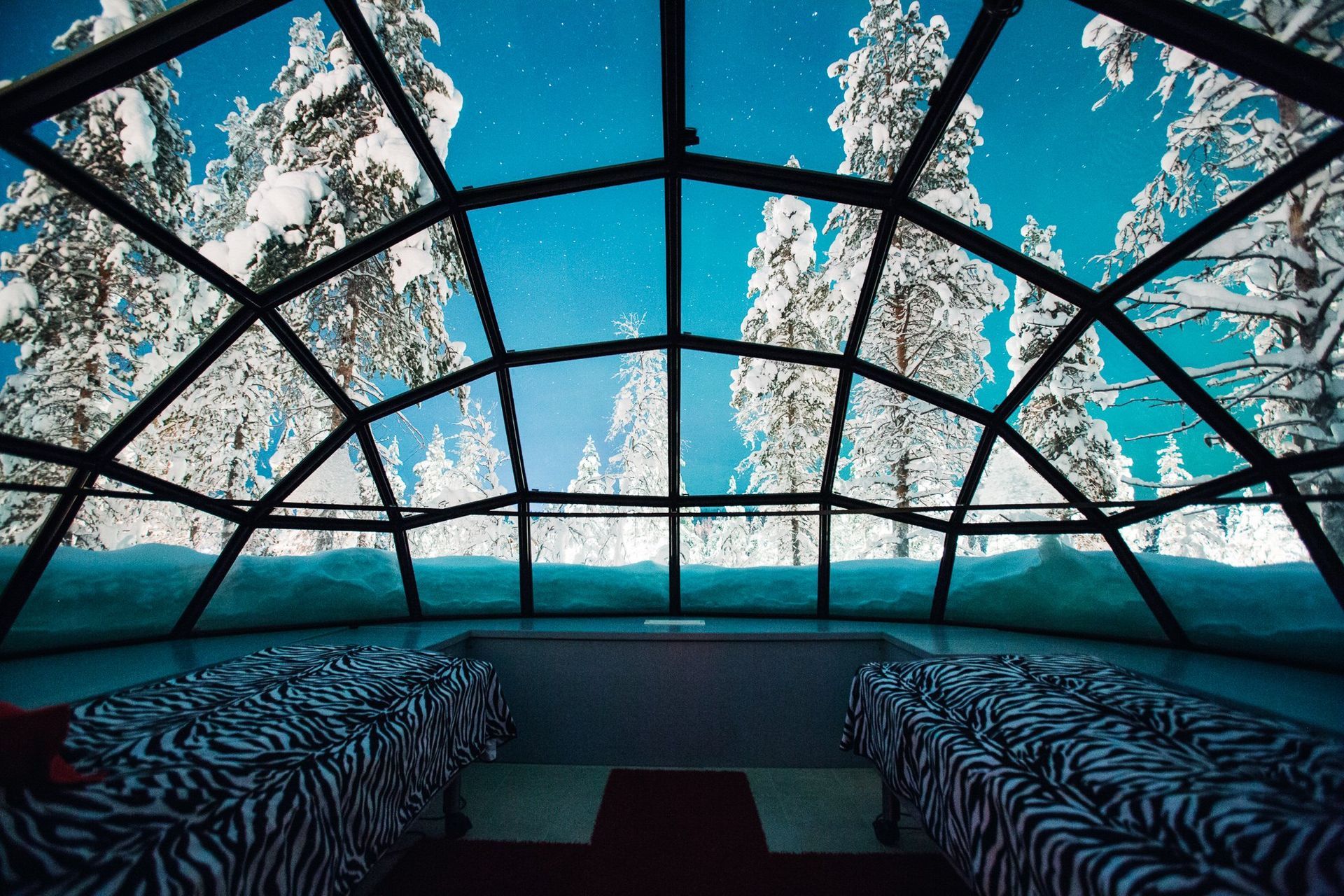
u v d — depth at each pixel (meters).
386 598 7.43
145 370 4.77
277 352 5.66
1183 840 1.80
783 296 6.36
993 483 6.88
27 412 4.34
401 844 4.16
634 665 6.11
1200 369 4.91
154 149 3.86
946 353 6.34
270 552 6.83
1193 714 2.76
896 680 4.00
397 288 5.82
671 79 4.64
